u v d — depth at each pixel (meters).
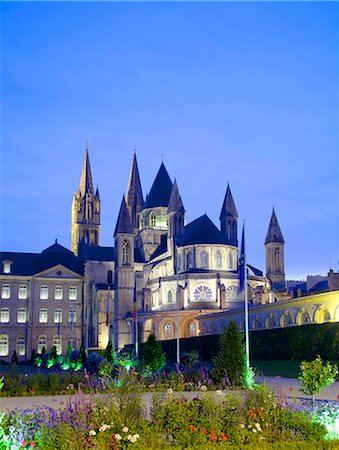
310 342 63.62
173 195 137.00
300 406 21.19
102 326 141.75
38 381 42.38
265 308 87.56
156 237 159.88
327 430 18.81
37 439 16.97
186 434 17.27
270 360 70.69
